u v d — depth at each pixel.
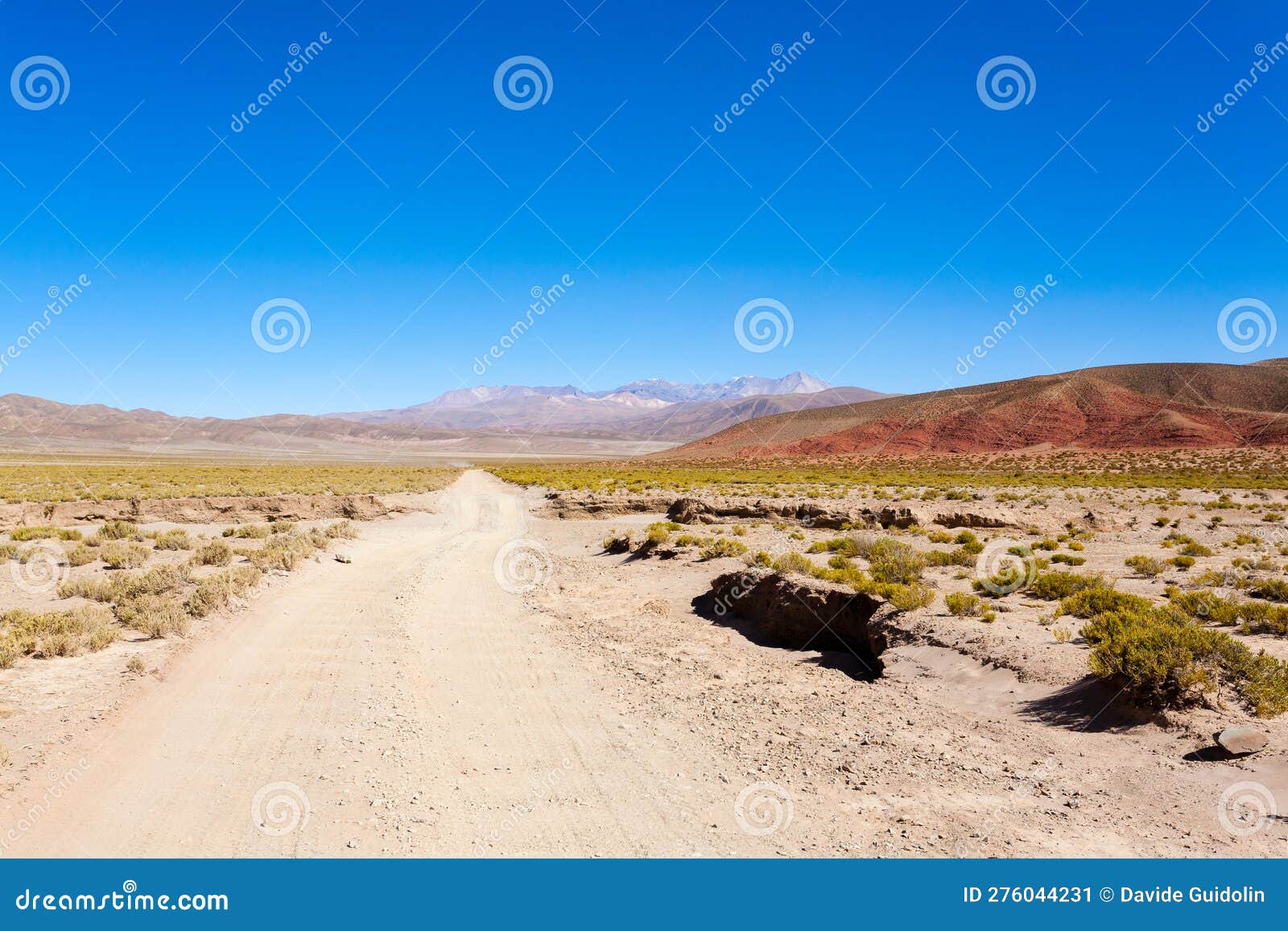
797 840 7.75
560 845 7.66
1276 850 7.12
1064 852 7.35
